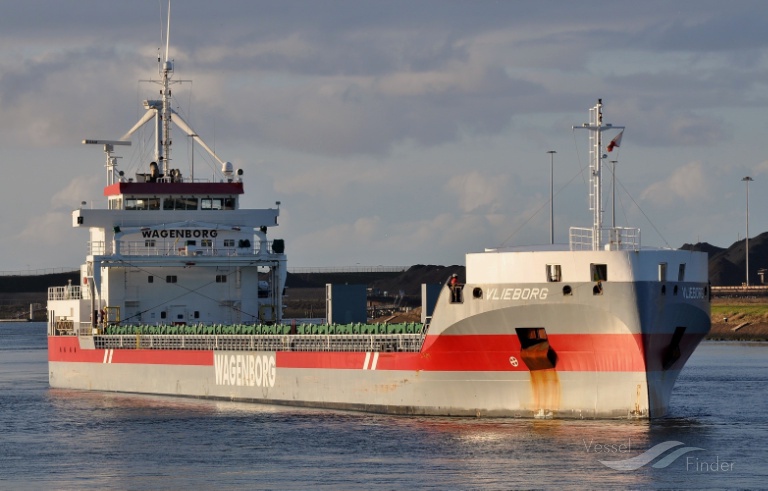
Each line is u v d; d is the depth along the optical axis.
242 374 110.06
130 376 121.81
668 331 87.69
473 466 77.12
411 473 75.88
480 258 88.94
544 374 88.81
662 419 89.75
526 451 80.50
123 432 94.50
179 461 82.00
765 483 72.94
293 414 99.75
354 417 96.31
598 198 89.50
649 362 86.75
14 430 97.38
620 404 87.31
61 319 134.25
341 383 100.50
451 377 92.06
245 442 87.62
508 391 90.25
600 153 89.75
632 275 84.94
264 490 73.12
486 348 89.75
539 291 86.56
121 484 75.94
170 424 97.38
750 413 98.56
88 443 90.19
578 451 80.25
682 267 88.06
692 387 121.62
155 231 122.88
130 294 123.88
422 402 94.00
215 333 114.12
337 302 115.12
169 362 117.25
